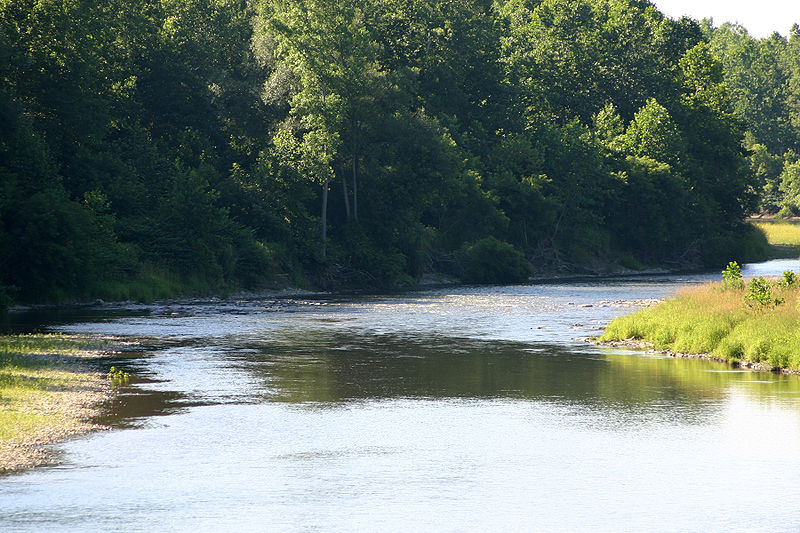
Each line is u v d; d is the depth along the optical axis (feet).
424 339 139.54
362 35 290.15
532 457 65.10
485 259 309.83
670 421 77.71
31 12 233.96
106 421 76.59
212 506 52.95
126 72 285.02
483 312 188.96
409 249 301.22
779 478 59.31
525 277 310.86
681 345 123.03
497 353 122.72
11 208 193.47
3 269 194.39
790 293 130.21
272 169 273.95
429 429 74.54
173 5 315.78
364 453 66.23
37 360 109.40
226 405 84.53
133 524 49.55
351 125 291.79
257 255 249.34
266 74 315.37
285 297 239.09
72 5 242.78
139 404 84.28
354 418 79.00
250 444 68.80
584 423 76.89
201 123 294.66
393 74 308.81
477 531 48.75
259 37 314.35
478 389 94.07
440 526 49.55
